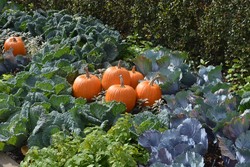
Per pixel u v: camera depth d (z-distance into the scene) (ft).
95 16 22.79
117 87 15.88
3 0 25.76
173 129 13.71
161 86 16.43
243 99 14.60
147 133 13.73
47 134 14.29
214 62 19.30
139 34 21.25
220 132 14.03
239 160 12.92
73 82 17.58
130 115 14.70
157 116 14.57
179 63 17.34
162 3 19.95
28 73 16.83
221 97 15.03
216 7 18.52
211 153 14.32
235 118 13.57
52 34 21.17
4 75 17.97
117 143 12.69
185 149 13.25
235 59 18.04
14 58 18.85
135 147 13.70
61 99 15.58
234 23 18.04
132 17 21.56
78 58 18.92
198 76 16.99
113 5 22.03
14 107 15.60
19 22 22.58
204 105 14.49
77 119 14.76
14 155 14.85
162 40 20.62
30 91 16.21
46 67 17.49
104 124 14.53
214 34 18.69
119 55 19.93
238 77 17.67
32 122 14.99
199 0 19.33
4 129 14.76
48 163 12.57
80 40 20.16
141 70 17.58
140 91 16.15
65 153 12.89
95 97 16.37
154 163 12.76
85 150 12.78
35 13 23.07
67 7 23.88
